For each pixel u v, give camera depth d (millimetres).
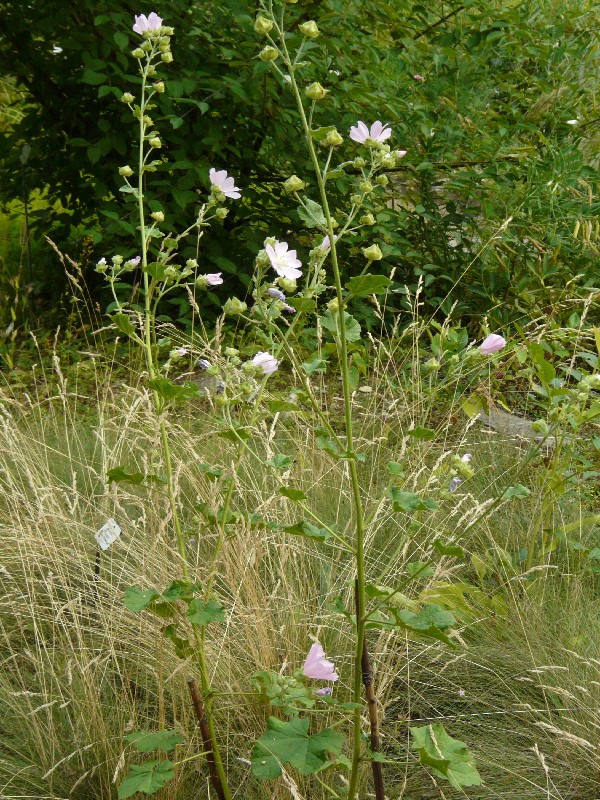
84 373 5207
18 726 2562
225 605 2713
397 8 5508
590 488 3744
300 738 1724
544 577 2986
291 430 4055
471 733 2531
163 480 2076
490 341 2225
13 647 2918
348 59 5367
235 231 5875
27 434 4094
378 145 1835
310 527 1723
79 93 5832
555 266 5051
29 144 6094
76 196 6102
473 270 5484
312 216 1647
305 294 1856
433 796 2326
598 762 2328
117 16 4988
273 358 1958
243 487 3266
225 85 5102
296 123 5523
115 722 2477
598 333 3264
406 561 3104
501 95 6484
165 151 5758
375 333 5527
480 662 2734
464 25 5805
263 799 2273
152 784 1844
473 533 3316
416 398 3826
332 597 2807
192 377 4973
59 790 2334
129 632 2707
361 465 3795
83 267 6168
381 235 5734
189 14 5367
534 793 2305
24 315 6262
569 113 5957
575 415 2934
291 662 2488
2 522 3279
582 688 2369
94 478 3746
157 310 5605
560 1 6574
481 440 4043
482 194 5512
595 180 5555
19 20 5715
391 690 2693
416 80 5688
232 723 2479
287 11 5188
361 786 2277
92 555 3182
